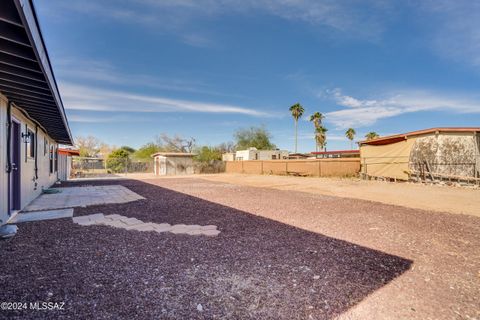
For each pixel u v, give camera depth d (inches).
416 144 519.5
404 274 100.0
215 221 188.9
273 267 105.3
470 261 114.0
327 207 253.8
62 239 138.6
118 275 94.5
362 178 623.2
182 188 452.1
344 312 73.4
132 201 284.5
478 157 463.8
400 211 232.8
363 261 113.1
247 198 319.9
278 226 175.6
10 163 189.3
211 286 87.7
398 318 70.9
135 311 71.1
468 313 73.3
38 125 310.7
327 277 96.4
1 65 133.0
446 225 180.4
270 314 71.8
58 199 297.3
